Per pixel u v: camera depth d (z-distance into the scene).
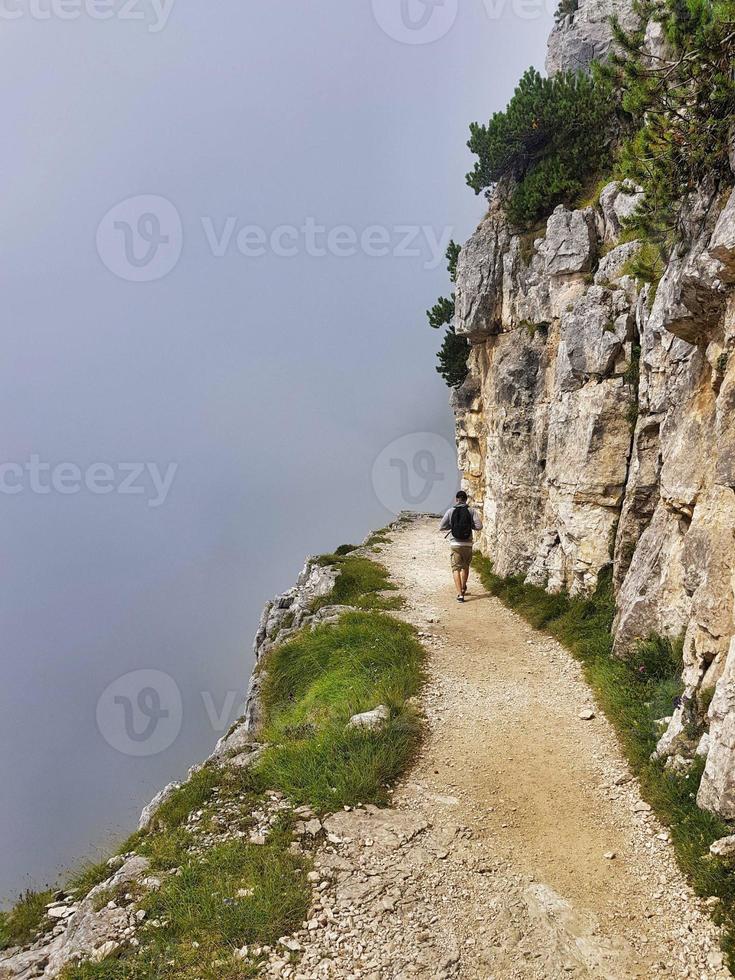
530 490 16.45
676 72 8.38
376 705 9.66
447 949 5.16
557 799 7.30
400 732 8.62
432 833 6.70
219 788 7.98
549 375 16.00
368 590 17.61
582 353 13.70
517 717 9.35
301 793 7.46
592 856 6.30
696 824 6.22
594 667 10.51
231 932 5.30
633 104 8.84
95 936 5.52
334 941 5.21
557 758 8.18
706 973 4.86
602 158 17.03
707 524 7.87
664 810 6.66
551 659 11.60
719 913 5.27
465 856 6.32
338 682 11.20
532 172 18.77
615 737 8.51
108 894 6.16
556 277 15.95
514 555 16.86
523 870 6.13
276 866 6.08
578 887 5.88
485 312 19.89
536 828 6.80
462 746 8.59
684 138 8.36
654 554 9.96
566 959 5.08
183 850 6.67
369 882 5.90
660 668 9.17
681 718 7.51
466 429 25.75
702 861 5.81
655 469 11.01
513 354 17.55
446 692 10.34
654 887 5.79
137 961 5.10
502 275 19.48
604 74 9.43
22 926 6.67
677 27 7.89
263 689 13.52
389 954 5.09
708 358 8.25
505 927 5.39
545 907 5.61
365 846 6.45
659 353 10.48
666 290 9.87
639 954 5.11
